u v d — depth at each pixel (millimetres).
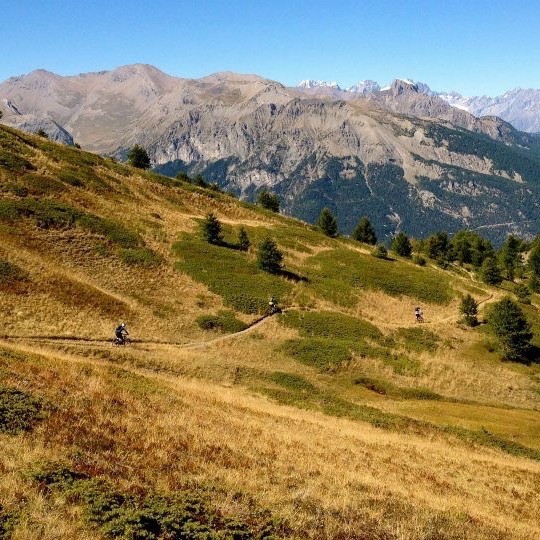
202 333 57000
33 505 11750
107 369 31766
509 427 46406
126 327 52125
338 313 68938
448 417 47156
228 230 91688
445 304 82438
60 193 75125
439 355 64438
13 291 48656
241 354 54219
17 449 14969
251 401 38594
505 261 134875
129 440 18734
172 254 73062
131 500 13148
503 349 66438
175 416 24188
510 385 60625
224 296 65875
